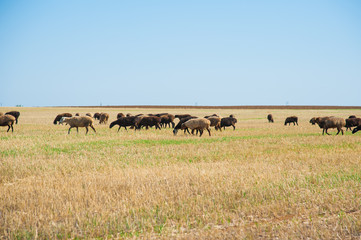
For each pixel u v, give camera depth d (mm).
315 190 8633
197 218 6984
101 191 8875
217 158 15055
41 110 97812
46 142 20156
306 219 6840
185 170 11625
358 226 6070
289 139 22188
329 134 26141
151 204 7883
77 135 25047
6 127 34750
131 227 6535
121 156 15719
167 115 36375
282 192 8680
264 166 12469
